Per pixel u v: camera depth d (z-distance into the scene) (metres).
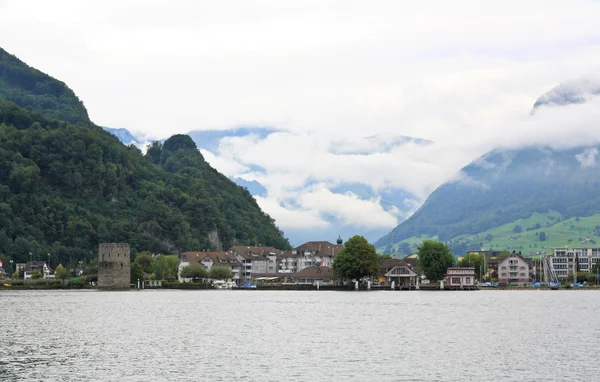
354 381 84.94
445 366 94.19
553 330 134.50
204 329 136.00
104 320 153.62
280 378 86.50
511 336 125.00
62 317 160.38
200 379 85.81
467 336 124.88
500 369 92.31
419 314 171.12
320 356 101.94
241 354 103.75
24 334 126.50
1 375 87.62
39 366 93.50
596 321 152.75
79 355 102.31
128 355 102.44
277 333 129.50
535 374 89.12
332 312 177.75
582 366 94.44
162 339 120.38
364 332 131.12
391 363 96.31
